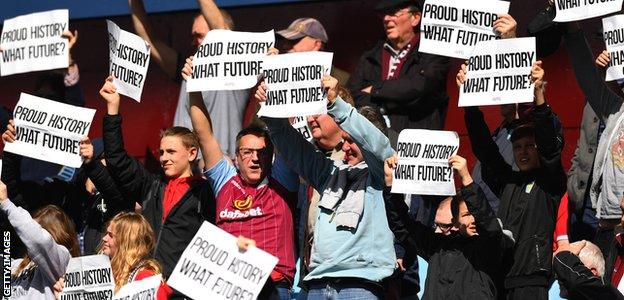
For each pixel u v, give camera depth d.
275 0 24.59
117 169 18.81
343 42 24.39
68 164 18.94
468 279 16.91
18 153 18.98
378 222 17.31
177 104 24.38
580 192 19.52
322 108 17.08
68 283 17.48
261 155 17.67
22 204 20.06
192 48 25.11
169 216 18.31
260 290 16.03
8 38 19.73
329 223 17.28
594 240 18.03
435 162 16.95
